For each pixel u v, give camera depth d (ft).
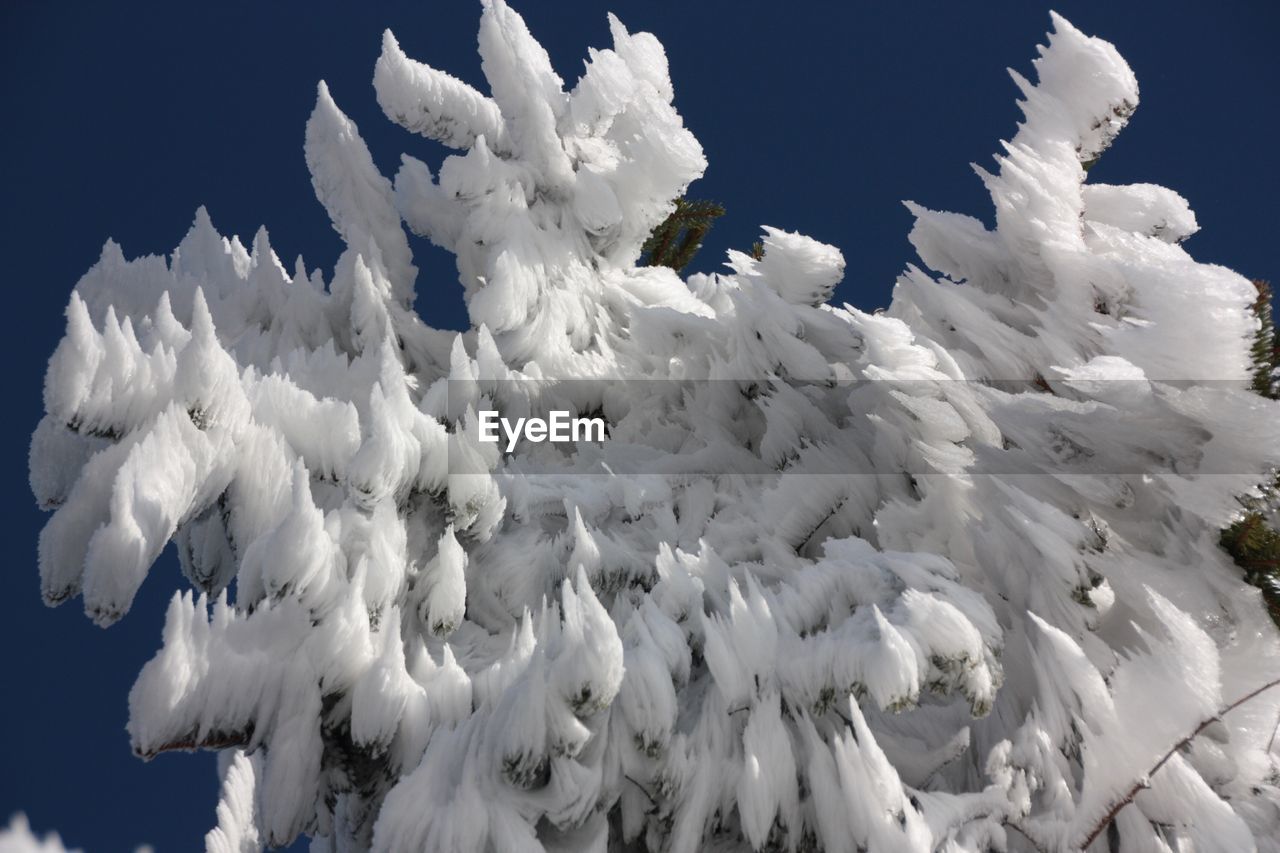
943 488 11.96
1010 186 14.37
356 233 16.79
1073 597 10.12
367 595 9.81
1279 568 10.02
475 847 8.14
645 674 8.92
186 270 16.19
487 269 16.46
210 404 10.36
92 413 9.98
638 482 13.38
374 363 14.46
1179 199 14.43
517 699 8.57
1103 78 14.75
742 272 15.02
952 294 14.17
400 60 16.72
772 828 9.22
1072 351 12.84
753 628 9.46
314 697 9.62
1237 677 9.89
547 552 11.97
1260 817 9.58
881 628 8.59
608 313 17.02
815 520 12.69
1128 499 11.06
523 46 17.35
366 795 10.09
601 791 8.95
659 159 16.47
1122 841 9.51
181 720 8.90
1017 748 9.75
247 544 11.00
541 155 16.89
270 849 9.50
